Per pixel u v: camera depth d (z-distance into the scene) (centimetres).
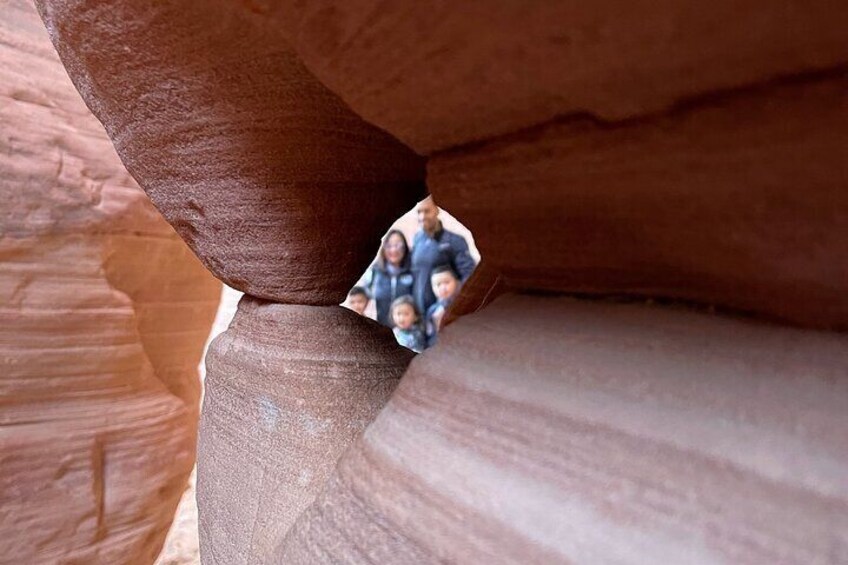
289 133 82
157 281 225
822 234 32
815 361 34
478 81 40
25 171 180
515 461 41
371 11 38
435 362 54
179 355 246
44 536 193
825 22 26
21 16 186
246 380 103
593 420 39
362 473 52
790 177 31
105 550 210
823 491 30
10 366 183
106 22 76
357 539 48
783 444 32
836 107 28
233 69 74
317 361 97
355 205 94
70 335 196
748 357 37
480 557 39
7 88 179
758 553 30
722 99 32
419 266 369
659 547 33
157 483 226
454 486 43
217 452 105
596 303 47
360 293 384
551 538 36
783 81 30
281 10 43
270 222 93
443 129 48
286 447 94
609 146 38
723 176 34
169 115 86
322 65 47
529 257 52
